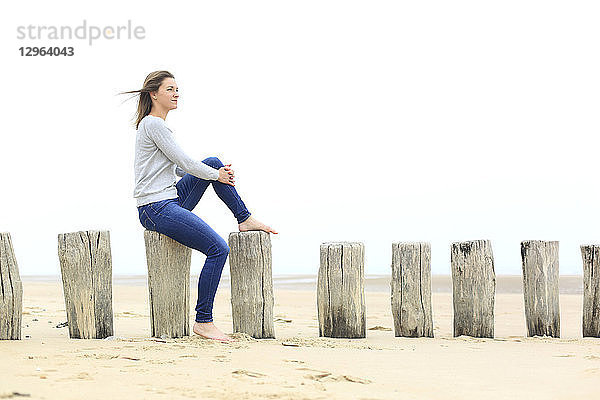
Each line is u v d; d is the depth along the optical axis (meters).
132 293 11.69
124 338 4.58
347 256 5.02
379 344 4.62
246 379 3.04
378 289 12.91
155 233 4.66
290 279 17.41
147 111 4.71
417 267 5.11
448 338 5.11
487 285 5.15
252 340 4.70
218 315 7.61
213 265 4.60
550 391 2.96
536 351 4.34
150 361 3.47
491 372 3.45
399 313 5.13
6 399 2.44
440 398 2.82
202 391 2.75
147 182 4.58
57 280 17.59
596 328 5.35
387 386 3.03
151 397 2.62
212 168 4.71
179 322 4.72
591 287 5.38
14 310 4.33
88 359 3.46
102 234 4.59
